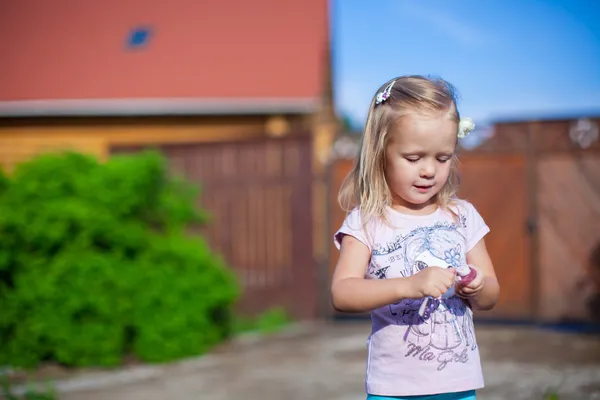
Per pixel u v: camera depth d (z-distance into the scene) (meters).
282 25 13.35
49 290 6.45
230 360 6.84
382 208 2.71
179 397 5.43
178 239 7.43
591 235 8.34
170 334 6.85
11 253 6.62
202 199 9.56
